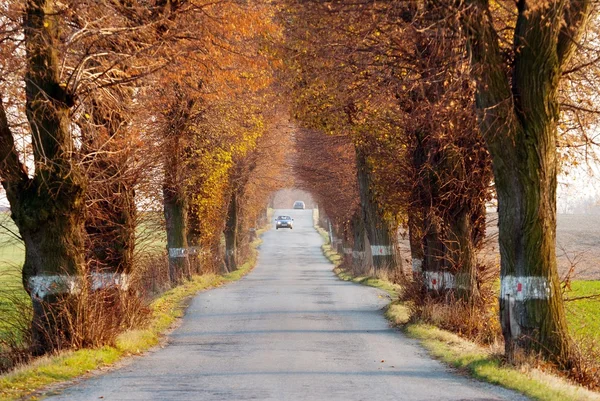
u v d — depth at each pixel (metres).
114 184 37.16
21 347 30.50
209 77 37.19
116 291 37.78
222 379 24.86
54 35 29.50
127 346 32.72
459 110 33.72
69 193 30.16
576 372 26.80
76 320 30.56
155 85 36.53
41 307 30.33
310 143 100.38
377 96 38.34
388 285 75.00
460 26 26.56
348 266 111.38
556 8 26.19
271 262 144.62
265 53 38.50
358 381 24.36
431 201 41.81
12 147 29.30
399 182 45.50
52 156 29.73
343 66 36.59
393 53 35.12
